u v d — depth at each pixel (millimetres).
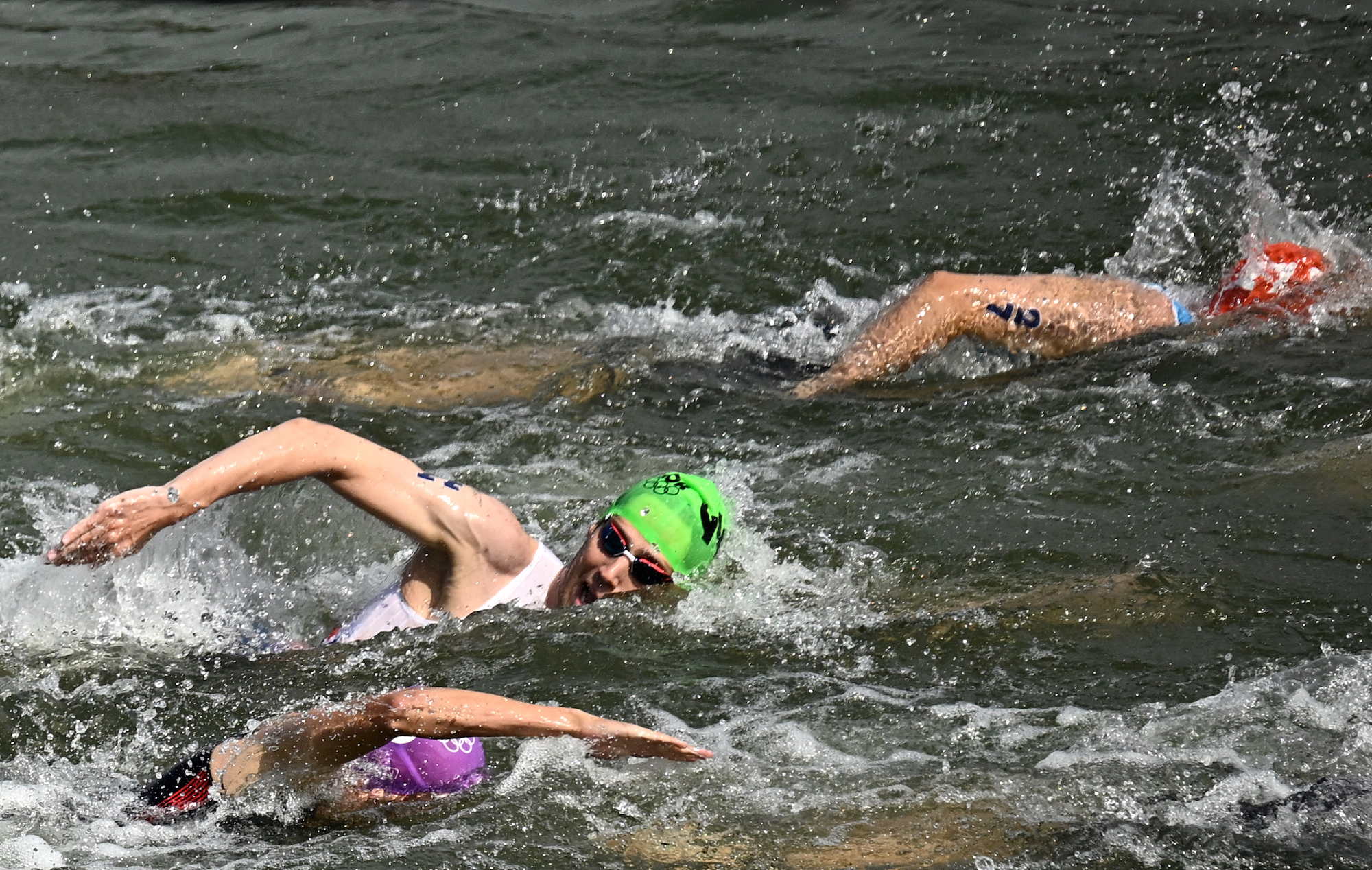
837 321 19672
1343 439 15273
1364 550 13086
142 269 21141
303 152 25297
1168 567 12984
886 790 9922
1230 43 30078
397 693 9469
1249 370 16953
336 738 9547
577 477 15477
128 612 12641
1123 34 31000
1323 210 22562
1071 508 14289
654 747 9336
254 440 11422
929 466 15344
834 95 27734
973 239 22328
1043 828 9422
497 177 24297
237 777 9805
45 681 11539
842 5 33344
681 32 31688
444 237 22391
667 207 23344
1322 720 10500
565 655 11836
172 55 30391
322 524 13828
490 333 19312
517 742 10602
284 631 12734
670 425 16609
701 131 26203
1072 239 22203
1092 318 17844
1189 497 14336
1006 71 28781
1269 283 18859
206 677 11719
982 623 12203
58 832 9539
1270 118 26297
